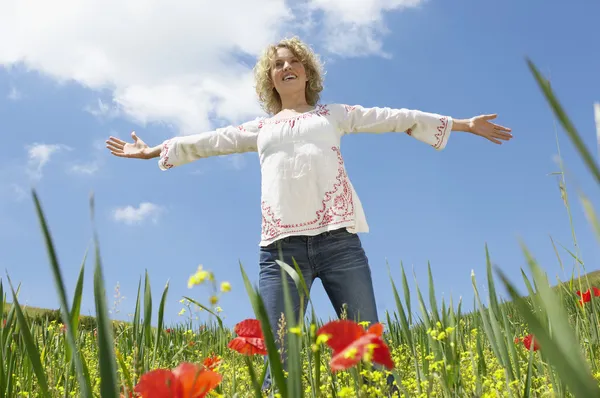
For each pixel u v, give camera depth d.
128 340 2.37
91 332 3.06
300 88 3.87
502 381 1.58
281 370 0.76
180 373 0.88
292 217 3.29
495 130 3.63
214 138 3.83
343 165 3.47
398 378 1.58
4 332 1.77
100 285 0.70
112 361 0.68
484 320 1.64
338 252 3.23
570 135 0.49
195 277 0.79
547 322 1.28
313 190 3.33
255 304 0.90
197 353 2.60
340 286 3.21
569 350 0.47
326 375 1.60
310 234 3.24
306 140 3.44
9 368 1.72
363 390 1.12
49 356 1.99
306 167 3.35
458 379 1.56
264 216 3.40
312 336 0.98
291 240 3.28
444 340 1.60
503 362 1.56
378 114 3.65
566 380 0.42
